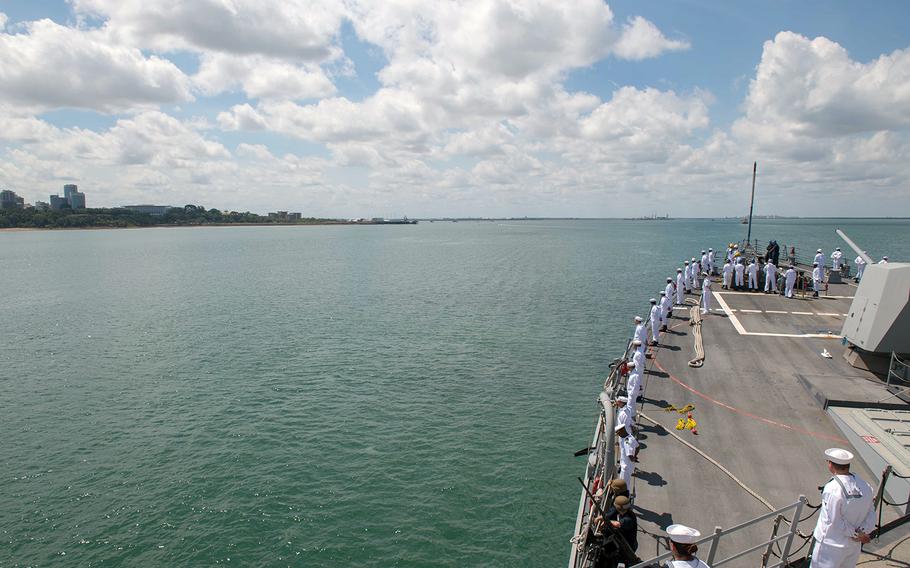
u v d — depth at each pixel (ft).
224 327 148.77
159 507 61.77
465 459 71.05
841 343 68.44
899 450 40.50
